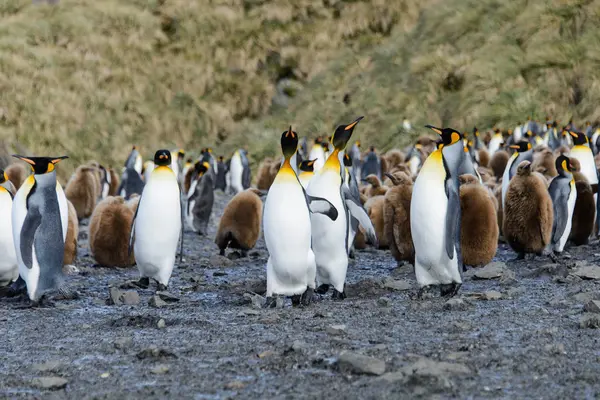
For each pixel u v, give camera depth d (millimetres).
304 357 9547
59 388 8727
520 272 16312
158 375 9078
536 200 17312
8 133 48969
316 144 39156
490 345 9914
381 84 57219
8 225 14883
